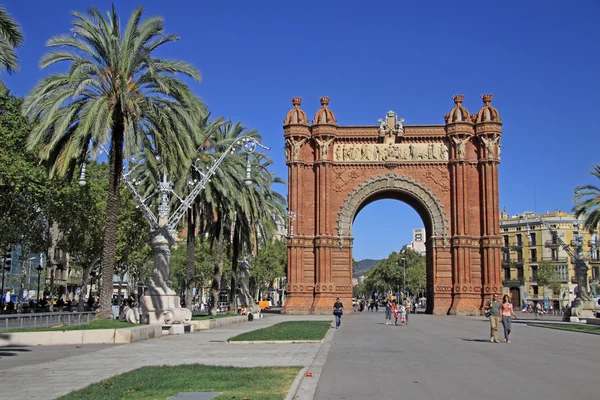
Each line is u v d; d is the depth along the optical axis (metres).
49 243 76.56
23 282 88.44
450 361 25.69
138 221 74.81
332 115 86.88
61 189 62.19
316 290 84.00
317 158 86.44
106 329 34.47
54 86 39.38
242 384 17.52
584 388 18.27
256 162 69.62
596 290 143.00
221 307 107.81
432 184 86.00
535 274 150.75
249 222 65.00
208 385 17.33
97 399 15.19
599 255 149.12
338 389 18.06
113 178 41.06
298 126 86.69
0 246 65.75
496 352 29.94
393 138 87.06
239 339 34.97
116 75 39.88
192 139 46.16
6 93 53.75
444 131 86.56
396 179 86.19
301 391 17.42
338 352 29.78
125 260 83.50
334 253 85.31
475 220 84.69
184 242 137.50
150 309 42.34
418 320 68.19
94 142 38.00
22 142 53.69
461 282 82.56
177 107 40.75
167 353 28.28
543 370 22.62
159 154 42.88
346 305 84.25
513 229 160.75
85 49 39.94
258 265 128.25
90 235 72.44
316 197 85.94
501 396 16.84
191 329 44.66
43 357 26.72
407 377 20.62
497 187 84.56
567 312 71.19
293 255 84.94
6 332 33.28
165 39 41.91
